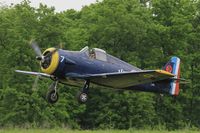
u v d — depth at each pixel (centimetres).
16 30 11525
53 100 5928
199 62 13125
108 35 12169
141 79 5916
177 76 7300
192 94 12756
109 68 5981
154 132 5369
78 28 13125
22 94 10462
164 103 12244
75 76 5741
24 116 10344
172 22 12788
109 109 11369
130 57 12000
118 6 12312
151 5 13488
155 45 12712
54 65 5628
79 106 11388
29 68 10769
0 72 11262
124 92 11388
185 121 12550
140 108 11400
